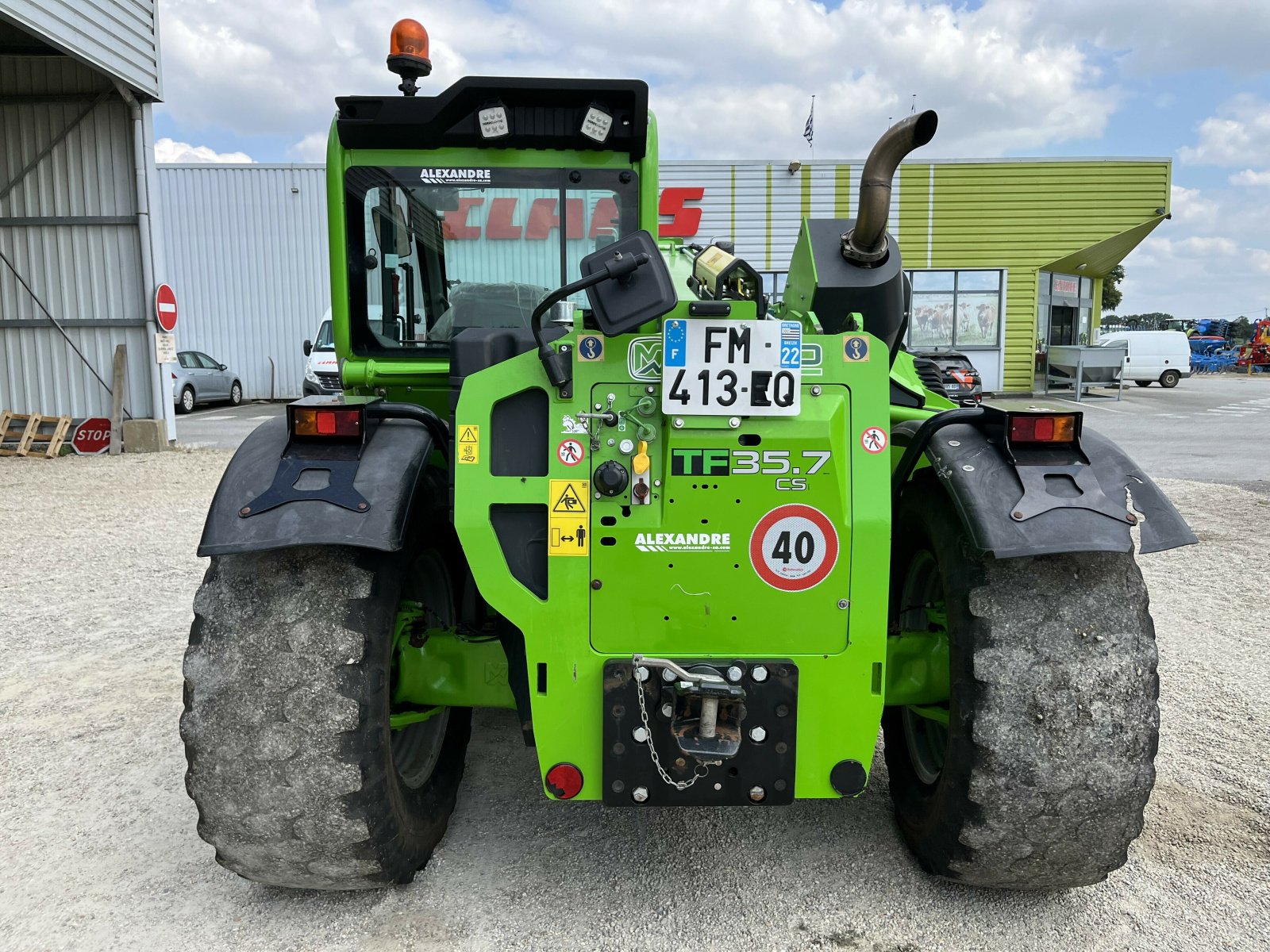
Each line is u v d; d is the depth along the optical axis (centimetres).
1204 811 301
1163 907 248
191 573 618
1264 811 301
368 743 224
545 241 328
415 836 251
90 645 471
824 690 228
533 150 320
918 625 288
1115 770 217
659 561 224
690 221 2164
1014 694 218
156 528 759
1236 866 269
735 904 250
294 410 229
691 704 224
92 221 1211
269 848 223
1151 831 288
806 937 236
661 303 213
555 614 225
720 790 227
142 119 1193
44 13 978
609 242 328
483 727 379
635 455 222
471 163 319
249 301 2189
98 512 830
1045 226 2217
